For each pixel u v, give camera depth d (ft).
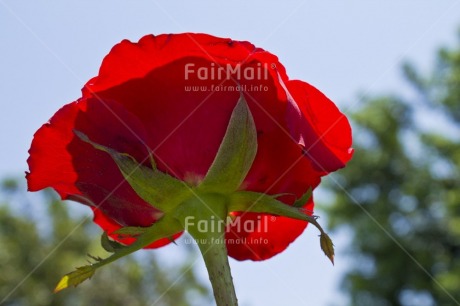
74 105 1.40
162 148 1.37
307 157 1.38
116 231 1.40
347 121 1.43
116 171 1.39
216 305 1.35
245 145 1.37
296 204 1.43
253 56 1.38
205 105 1.37
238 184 1.38
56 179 1.41
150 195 1.37
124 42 1.37
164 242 1.48
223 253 1.36
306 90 1.42
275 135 1.40
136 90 1.38
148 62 1.37
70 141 1.40
